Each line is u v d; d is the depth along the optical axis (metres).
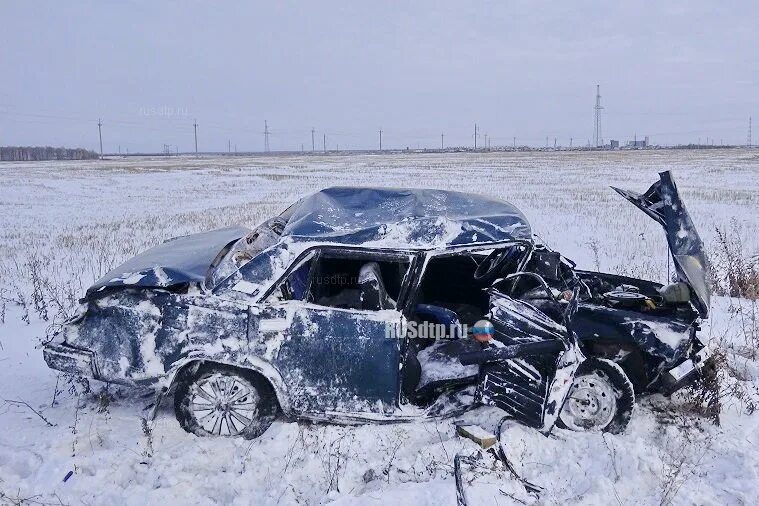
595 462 4.05
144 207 23.69
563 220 17.36
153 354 4.17
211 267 4.58
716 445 4.25
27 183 38.34
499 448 4.07
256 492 3.69
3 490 3.66
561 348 4.13
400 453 4.09
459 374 4.73
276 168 61.97
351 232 4.26
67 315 6.99
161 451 4.09
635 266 9.63
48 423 4.47
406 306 4.33
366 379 4.17
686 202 22.02
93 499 3.60
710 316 7.22
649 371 4.65
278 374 4.16
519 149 173.25
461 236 4.33
